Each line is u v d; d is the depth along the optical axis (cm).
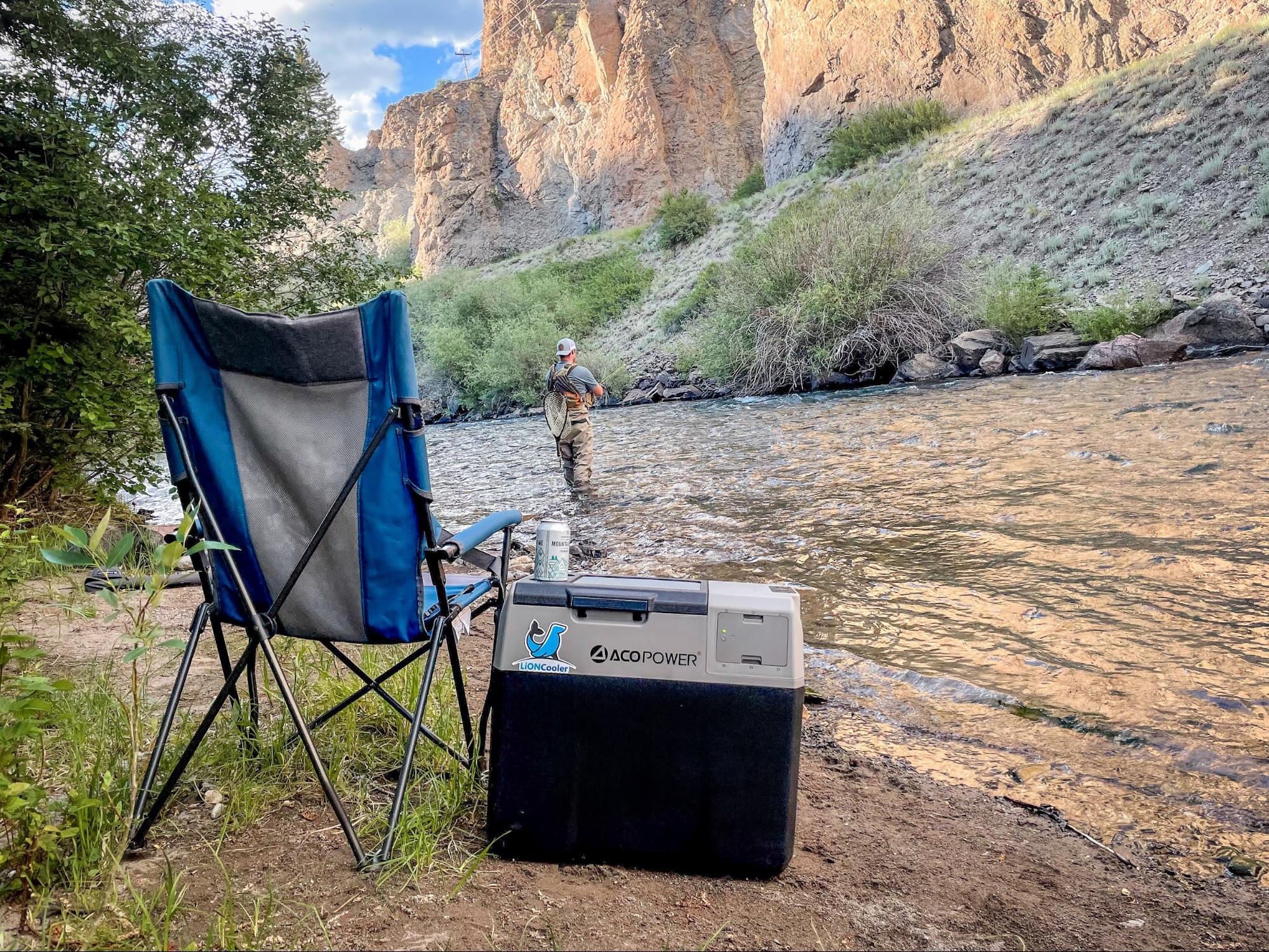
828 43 3334
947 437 927
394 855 205
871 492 727
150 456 784
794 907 193
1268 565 447
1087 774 271
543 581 213
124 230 605
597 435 1351
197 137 916
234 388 224
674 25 4550
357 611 225
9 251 614
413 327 3169
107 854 192
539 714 206
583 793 205
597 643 205
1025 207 2048
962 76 2933
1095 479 664
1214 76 2064
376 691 251
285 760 251
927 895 201
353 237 1041
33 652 195
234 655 370
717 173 4441
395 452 219
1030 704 328
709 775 203
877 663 379
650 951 172
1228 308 1264
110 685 294
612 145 4534
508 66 5859
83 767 233
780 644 202
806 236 1866
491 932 177
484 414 2433
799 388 1744
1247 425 771
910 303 1689
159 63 849
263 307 910
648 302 2816
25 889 181
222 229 779
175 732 270
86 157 636
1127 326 1382
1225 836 232
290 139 971
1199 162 1827
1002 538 548
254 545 225
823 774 280
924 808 253
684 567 564
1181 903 200
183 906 181
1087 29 2670
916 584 482
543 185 5266
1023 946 181
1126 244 1720
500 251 5322
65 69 761
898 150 2759
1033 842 231
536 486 970
